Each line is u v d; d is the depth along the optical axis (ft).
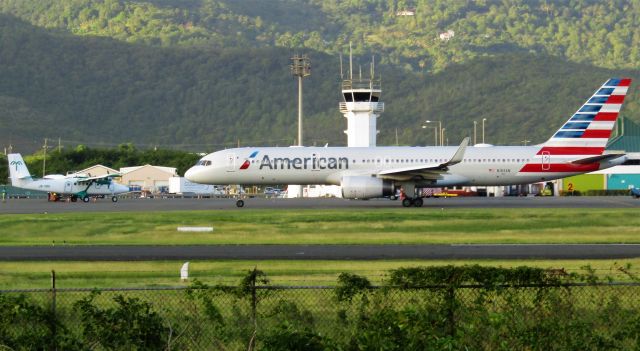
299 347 265.34
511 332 272.72
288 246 549.95
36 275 426.92
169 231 641.40
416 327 266.98
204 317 289.74
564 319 282.77
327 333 286.05
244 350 278.05
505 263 453.99
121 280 409.90
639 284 287.28
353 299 302.45
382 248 533.14
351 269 433.48
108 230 653.71
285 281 385.09
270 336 268.41
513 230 631.15
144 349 277.85
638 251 508.53
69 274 427.33
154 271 435.12
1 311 271.49
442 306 278.87
